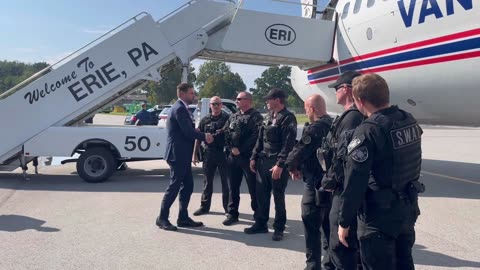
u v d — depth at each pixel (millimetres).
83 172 8094
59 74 8172
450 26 6387
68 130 8023
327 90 10047
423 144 18109
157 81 8516
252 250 4422
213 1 8891
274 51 8844
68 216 5652
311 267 3701
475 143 18562
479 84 6293
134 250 4367
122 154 8141
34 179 8547
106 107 9234
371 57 8078
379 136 2398
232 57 9758
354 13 8562
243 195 7266
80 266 3906
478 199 7000
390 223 2424
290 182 8484
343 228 2498
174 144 5035
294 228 5266
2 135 8031
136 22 8344
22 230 5004
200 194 7336
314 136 3629
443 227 5309
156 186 7852
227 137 5426
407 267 2584
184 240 4734
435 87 7023
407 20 7129
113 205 6297
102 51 8281
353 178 2398
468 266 3990
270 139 4746
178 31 8672
